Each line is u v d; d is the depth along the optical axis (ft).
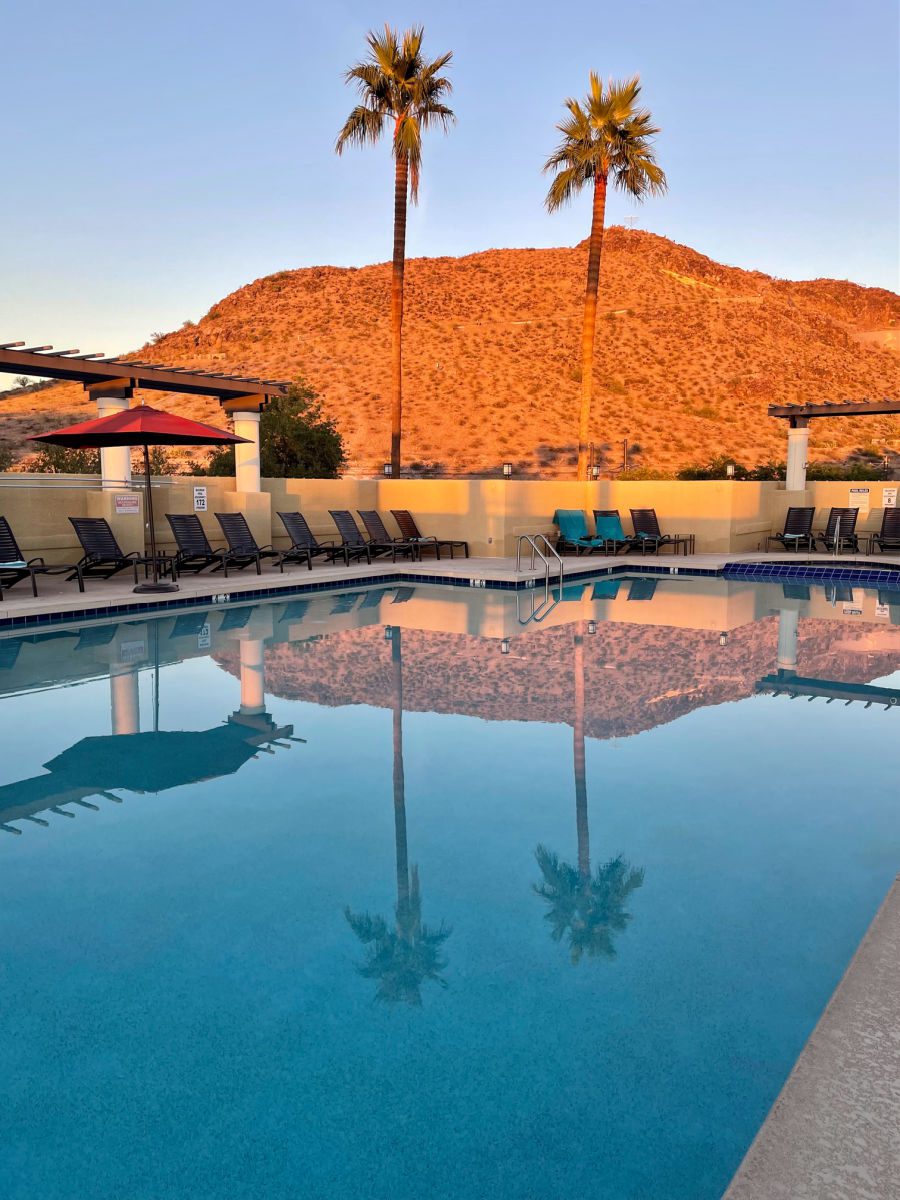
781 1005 8.34
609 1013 8.21
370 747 16.55
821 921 9.95
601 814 13.23
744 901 10.46
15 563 33.01
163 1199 6.10
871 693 20.86
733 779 14.82
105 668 23.40
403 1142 6.61
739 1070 7.41
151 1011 8.30
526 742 16.87
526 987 8.66
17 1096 7.14
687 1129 6.74
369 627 29.96
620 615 32.99
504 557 53.01
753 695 20.56
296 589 39.58
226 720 18.38
